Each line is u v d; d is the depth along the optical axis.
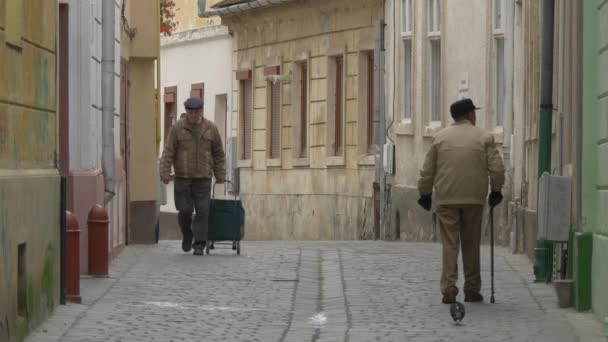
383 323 18.27
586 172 19.25
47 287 18.14
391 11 41.19
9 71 15.83
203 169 28.28
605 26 17.83
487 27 35.50
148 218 33.12
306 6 46.72
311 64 46.97
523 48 30.66
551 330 17.45
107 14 25.67
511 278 23.19
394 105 40.78
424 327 17.86
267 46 50.03
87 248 23.84
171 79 58.38
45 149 18.28
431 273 24.36
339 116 45.81
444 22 37.59
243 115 52.38
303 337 17.12
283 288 22.16
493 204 20.36
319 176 46.41
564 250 20.55
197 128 28.34
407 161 39.69
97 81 25.16
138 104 33.88
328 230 45.62
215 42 54.38
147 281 22.77
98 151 25.33
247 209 51.66
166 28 51.25
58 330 17.20
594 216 19.14
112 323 17.92
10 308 15.42
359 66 43.81
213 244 28.92
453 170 20.02
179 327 17.78
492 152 20.14
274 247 30.94
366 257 27.69
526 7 30.22
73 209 23.88
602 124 18.16
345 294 21.27
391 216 40.59
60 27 23.92
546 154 22.81
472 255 20.23
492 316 18.80
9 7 15.73
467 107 20.47
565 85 21.88
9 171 15.81
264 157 50.47
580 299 19.11
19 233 16.05
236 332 17.48
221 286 22.31
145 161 33.56
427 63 38.72
